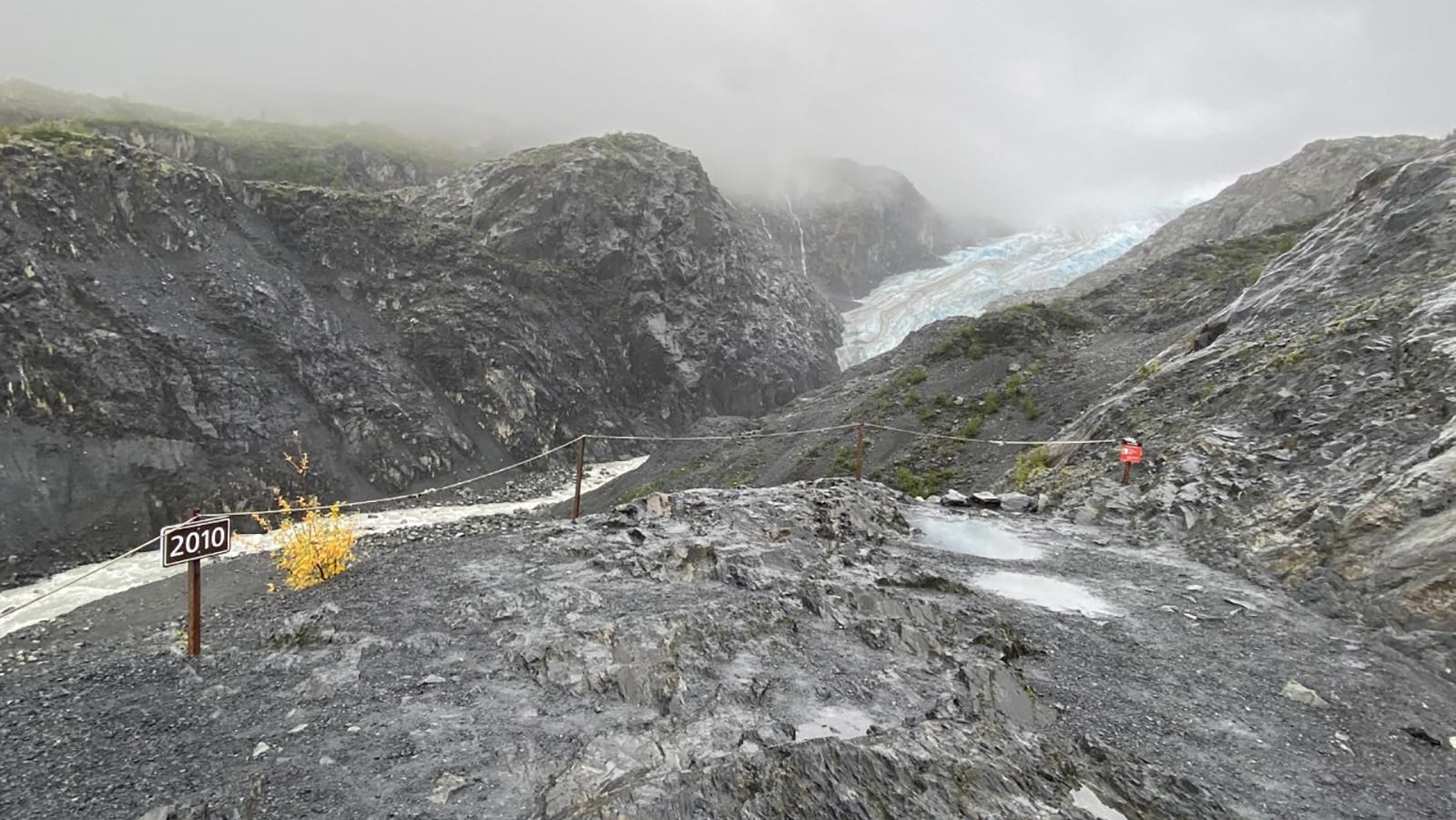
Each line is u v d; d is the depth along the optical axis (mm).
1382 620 10820
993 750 7031
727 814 5797
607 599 11680
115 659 10461
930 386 49500
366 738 7336
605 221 100688
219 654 10258
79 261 48656
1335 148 114875
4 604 29422
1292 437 16547
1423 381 15094
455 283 78500
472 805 6125
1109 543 16141
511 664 9266
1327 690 9102
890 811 6047
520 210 97062
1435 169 24766
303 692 8609
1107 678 9305
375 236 75438
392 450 58875
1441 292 17828
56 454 40594
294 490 50312
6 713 8234
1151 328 50719
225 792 6270
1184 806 6535
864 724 7598
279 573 26656
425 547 17172
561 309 90062
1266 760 7520
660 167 113312
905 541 16188
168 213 56250
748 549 13820
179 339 50344
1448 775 7355
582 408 82250
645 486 52156
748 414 105625
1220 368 22969
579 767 6543
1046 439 36750
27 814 6141
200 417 48406
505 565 14445
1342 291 23297
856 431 46156
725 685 8367
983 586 12953
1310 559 12836
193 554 9844
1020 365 48500
